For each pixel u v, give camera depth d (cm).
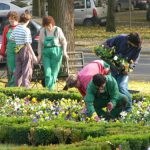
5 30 1870
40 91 1644
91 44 3688
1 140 1213
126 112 1344
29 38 1836
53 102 1546
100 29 4566
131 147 1050
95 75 1259
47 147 1029
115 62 1402
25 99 1575
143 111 1376
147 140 1063
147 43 3716
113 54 1408
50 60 1841
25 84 1828
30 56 1838
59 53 1844
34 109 1427
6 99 1554
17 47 1828
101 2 4819
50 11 2389
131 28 4634
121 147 1027
